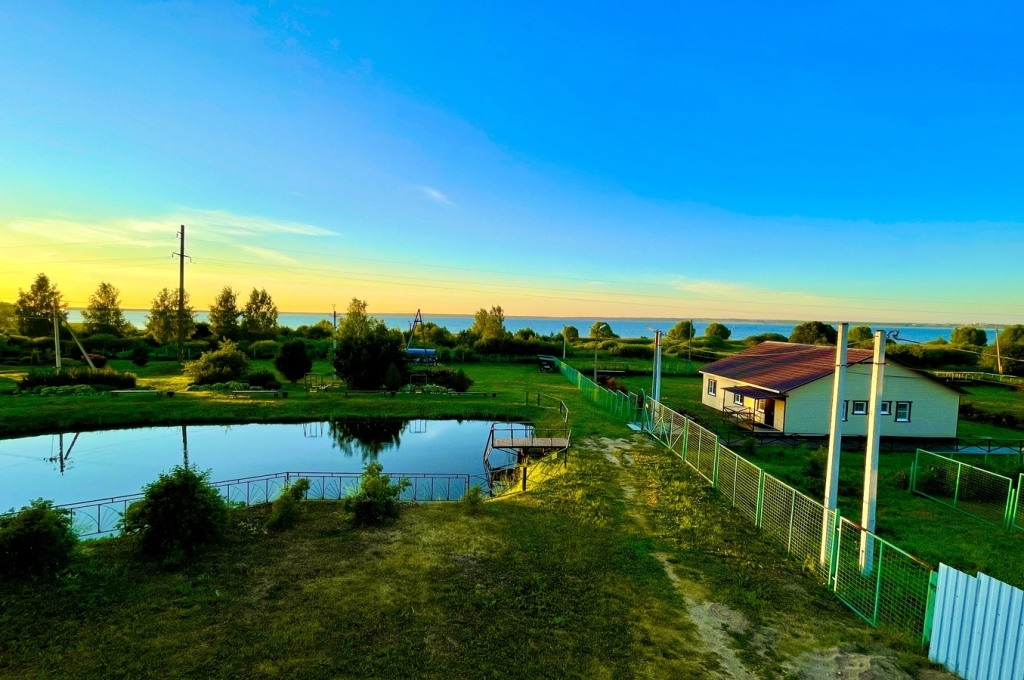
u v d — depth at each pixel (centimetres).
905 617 898
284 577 986
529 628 849
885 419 2516
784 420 2492
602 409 3119
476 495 1424
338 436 2575
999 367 4494
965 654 742
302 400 3122
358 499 1276
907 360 5403
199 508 1079
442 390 3625
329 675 713
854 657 802
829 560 1047
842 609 952
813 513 1130
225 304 6775
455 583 987
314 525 1258
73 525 1338
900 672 764
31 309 5919
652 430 2452
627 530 1296
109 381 3347
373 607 888
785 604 961
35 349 4875
